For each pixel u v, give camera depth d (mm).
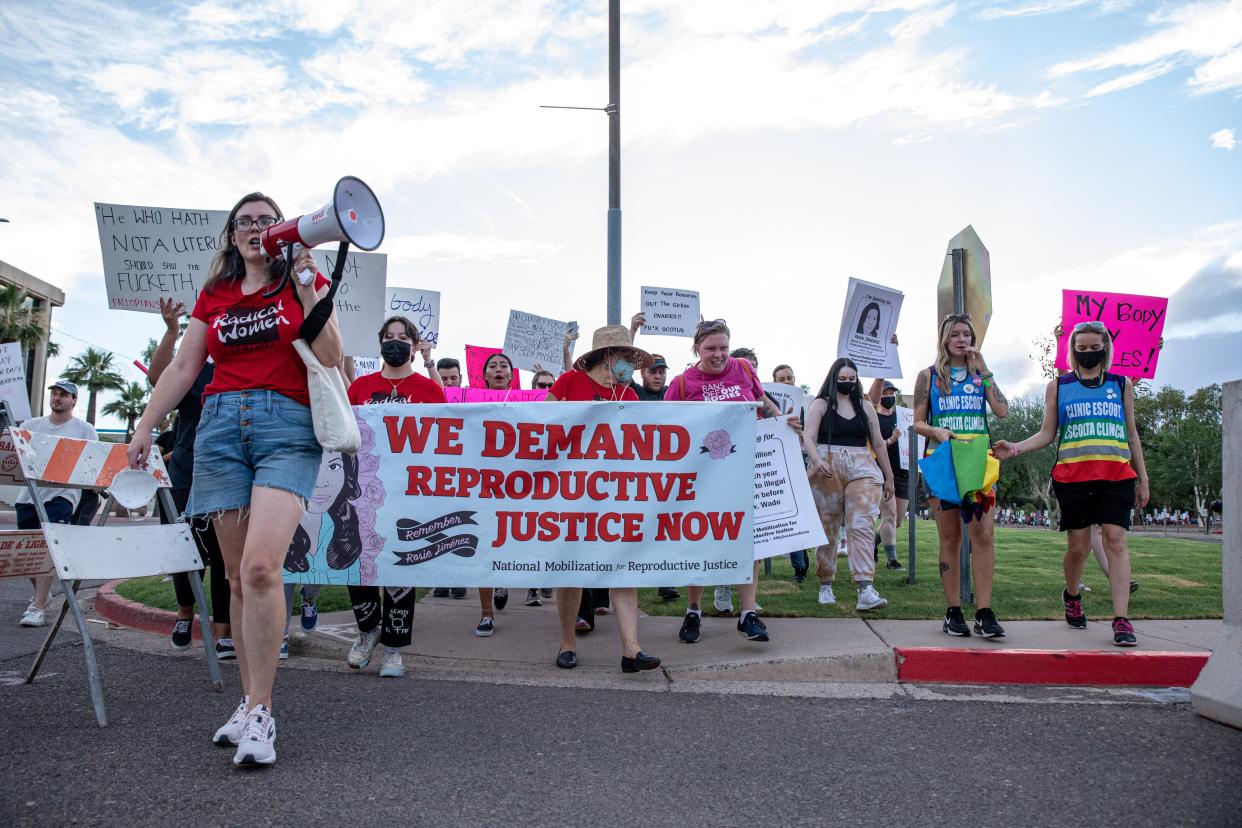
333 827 2547
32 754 3160
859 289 7004
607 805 2781
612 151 9930
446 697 4180
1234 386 3955
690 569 4887
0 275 35375
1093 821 2656
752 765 3193
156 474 4336
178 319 5422
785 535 5566
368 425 4926
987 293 6387
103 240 6484
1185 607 6016
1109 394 5297
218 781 2896
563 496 4910
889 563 8625
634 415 4957
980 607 5090
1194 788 2947
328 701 4039
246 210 3385
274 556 3102
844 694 4344
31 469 3764
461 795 2840
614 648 5383
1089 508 5234
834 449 6164
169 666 4836
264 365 3277
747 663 4699
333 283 3283
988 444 5172
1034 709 4031
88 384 56062
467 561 4848
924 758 3281
